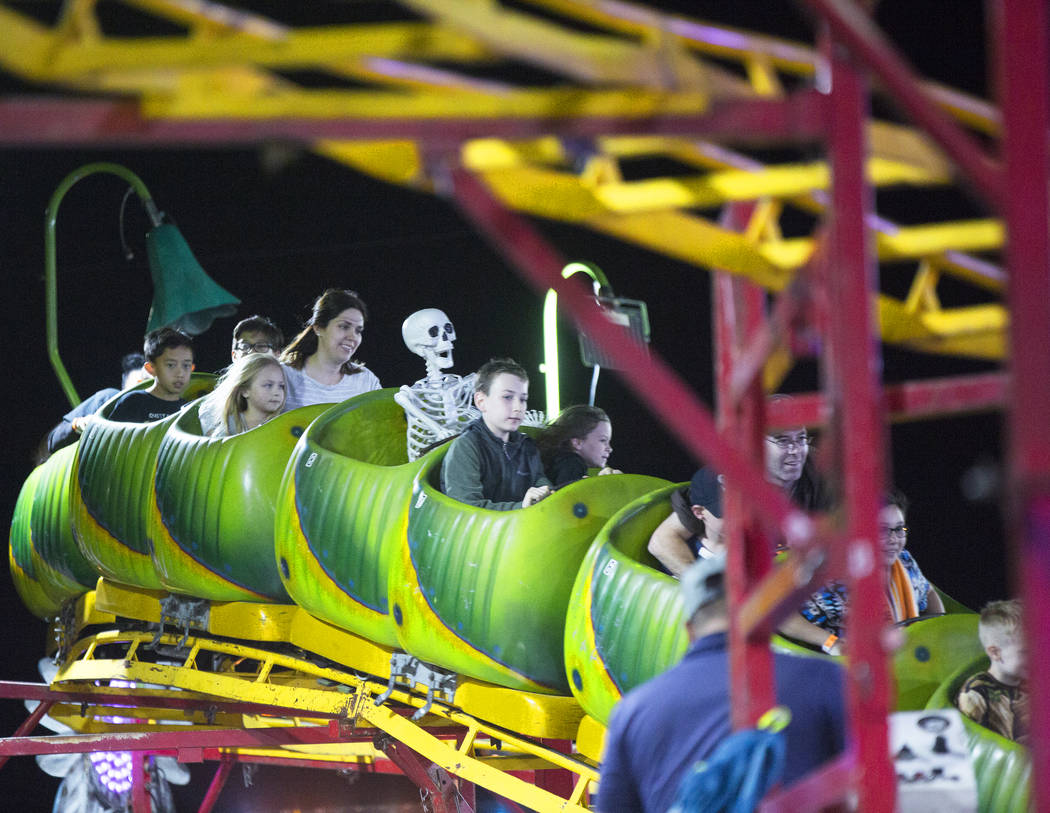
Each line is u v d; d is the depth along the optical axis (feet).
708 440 20.26
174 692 69.36
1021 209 18.33
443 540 50.49
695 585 31.48
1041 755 17.90
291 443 60.44
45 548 72.64
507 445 55.11
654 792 29.94
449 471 53.01
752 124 19.48
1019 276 18.21
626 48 18.58
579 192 21.33
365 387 70.44
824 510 48.62
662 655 42.55
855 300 19.95
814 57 21.45
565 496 49.42
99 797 75.82
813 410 25.71
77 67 16.89
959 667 39.99
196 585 60.54
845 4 18.54
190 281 75.82
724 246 23.02
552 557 48.62
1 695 67.77
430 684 53.26
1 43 16.72
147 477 64.08
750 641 25.82
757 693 25.75
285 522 57.06
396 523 53.36
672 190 21.33
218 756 75.61
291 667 60.29
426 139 18.21
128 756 75.46
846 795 24.38
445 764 53.88
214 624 61.57
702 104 19.11
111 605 66.69
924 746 29.68
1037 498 17.84
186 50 17.03
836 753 29.25
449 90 18.95
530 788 51.62
